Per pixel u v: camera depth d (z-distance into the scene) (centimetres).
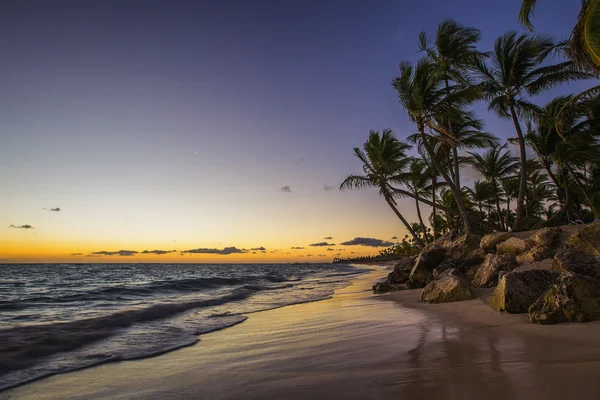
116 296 1891
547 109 2578
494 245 1858
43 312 1285
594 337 579
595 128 2303
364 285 2761
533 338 614
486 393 372
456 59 2506
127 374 599
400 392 403
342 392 425
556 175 3344
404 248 8812
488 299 1109
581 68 1455
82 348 782
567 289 732
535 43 2277
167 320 1159
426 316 982
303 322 1073
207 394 472
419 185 3653
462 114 2430
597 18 1262
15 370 624
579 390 356
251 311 1384
